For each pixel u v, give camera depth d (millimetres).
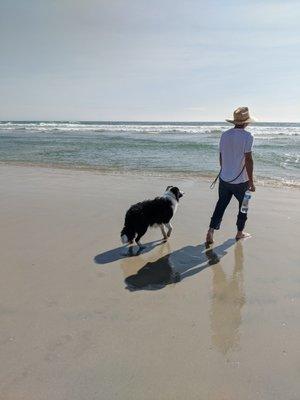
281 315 3850
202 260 5293
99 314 3840
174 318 3793
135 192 9188
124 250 5590
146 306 4012
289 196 8758
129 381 2922
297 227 6551
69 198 8539
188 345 3365
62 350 3268
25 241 5859
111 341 3400
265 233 6293
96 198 8555
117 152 18641
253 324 3697
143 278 4695
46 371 3012
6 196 8727
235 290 4391
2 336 3451
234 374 3008
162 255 5473
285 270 4883
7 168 13242
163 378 2957
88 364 3102
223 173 5879
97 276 4715
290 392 2818
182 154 17703
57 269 4887
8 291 4281
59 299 4117
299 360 3170
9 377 2943
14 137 30781
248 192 5879
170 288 4438
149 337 3471
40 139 28062
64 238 6012
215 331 3578
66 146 21844
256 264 5102
